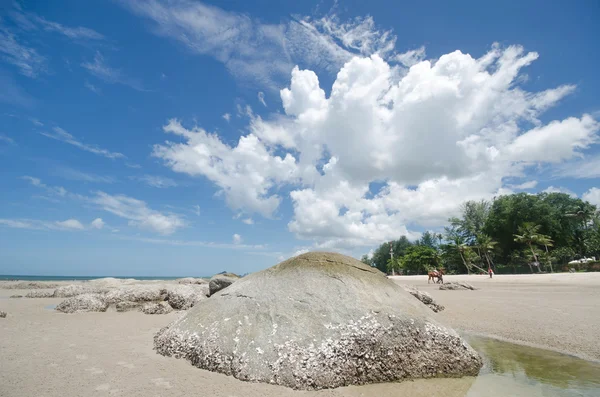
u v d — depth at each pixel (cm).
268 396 422
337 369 479
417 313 595
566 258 5681
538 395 450
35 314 1097
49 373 479
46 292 1798
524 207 5941
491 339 782
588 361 600
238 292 639
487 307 1240
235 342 523
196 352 540
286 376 463
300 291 596
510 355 643
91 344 658
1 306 1312
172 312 1183
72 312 1157
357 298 580
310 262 665
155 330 818
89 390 418
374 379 488
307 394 438
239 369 482
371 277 651
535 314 1045
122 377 467
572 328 833
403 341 534
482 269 6400
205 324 585
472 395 449
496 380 507
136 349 620
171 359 555
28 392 408
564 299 1428
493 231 6391
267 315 558
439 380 504
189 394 416
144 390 423
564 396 446
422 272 7412
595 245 5675
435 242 9425
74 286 1795
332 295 584
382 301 591
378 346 516
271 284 632
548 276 3675
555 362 596
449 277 5153
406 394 448
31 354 578
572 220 5962
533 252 5316
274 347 500
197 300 1298
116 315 1096
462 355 554
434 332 565
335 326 528
